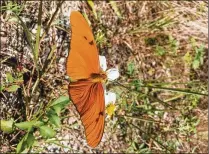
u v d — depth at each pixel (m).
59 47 0.31
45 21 0.31
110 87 0.30
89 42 0.18
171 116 0.34
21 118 0.28
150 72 0.35
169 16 0.36
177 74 0.36
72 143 0.30
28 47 0.30
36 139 0.27
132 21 0.35
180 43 0.36
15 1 0.30
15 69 0.28
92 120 0.18
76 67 0.18
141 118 0.30
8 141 0.27
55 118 0.23
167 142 0.33
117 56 0.34
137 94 0.32
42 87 0.29
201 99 0.35
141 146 0.32
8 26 0.29
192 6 0.37
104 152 0.31
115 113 0.31
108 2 0.34
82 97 0.18
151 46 0.35
